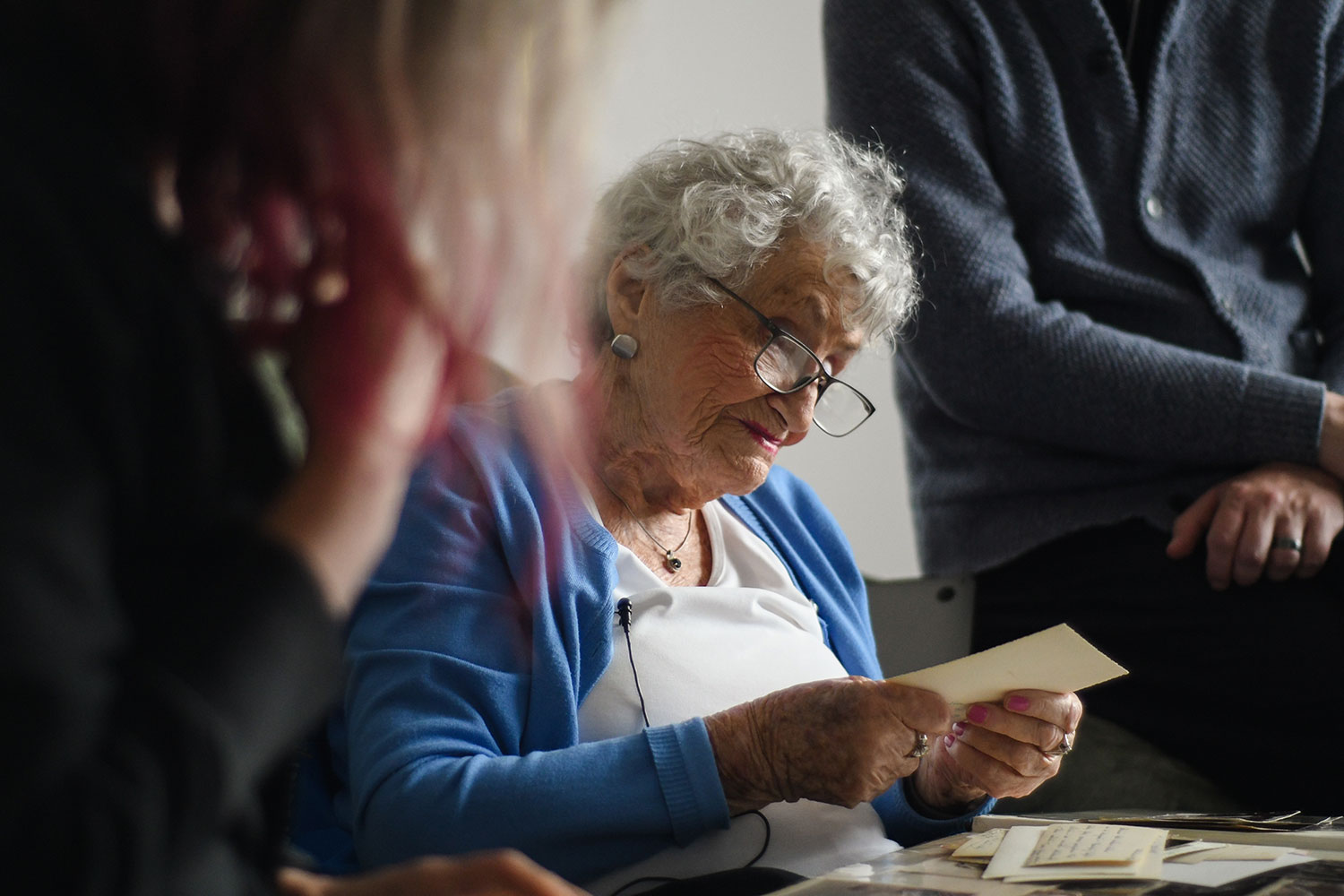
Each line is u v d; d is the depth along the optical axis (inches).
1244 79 88.1
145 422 21.2
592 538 55.9
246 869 23.1
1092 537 80.0
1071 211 84.0
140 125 23.3
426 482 55.1
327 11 21.7
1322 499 74.2
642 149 72.9
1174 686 76.4
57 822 18.2
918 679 49.1
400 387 23.4
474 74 22.3
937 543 86.2
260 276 23.5
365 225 22.1
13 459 18.8
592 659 53.9
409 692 49.8
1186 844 44.9
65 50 22.4
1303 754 72.0
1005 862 43.4
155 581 21.5
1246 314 84.7
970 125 84.7
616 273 59.9
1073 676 48.6
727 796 48.8
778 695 49.3
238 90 22.2
